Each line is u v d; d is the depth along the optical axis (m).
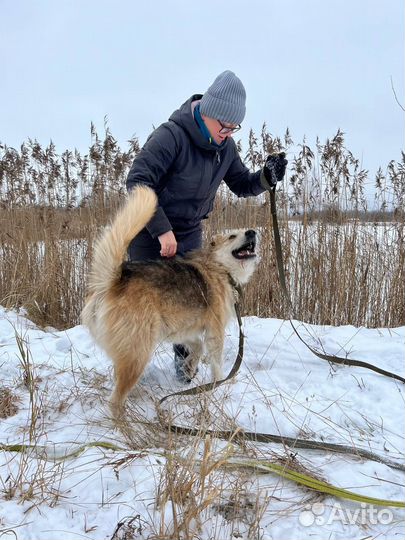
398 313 5.62
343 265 5.88
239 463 2.36
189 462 2.13
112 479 2.29
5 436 2.82
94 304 3.13
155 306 3.14
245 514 2.08
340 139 6.14
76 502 2.15
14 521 2.00
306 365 3.85
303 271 5.98
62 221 7.02
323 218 6.23
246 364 3.94
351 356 4.03
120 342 3.02
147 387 3.60
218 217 6.42
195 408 3.05
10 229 7.12
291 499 2.21
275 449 2.62
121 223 3.04
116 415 2.99
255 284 5.96
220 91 3.38
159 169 3.47
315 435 2.84
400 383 3.47
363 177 6.30
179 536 1.87
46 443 2.66
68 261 6.49
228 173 4.24
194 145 3.59
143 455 2.44
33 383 3.08
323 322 5.80
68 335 4.71
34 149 7.61
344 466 2.48
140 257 3.94
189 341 3.68
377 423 2.98
